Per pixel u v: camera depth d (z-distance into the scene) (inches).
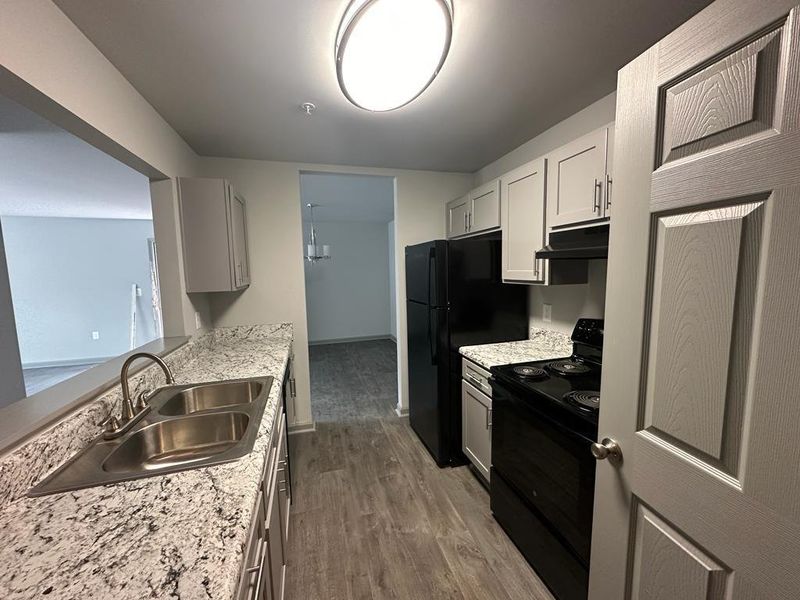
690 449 26.9
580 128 74.4
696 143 25.6
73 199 154.6
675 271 27.6
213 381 64.1
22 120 73.6
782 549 20.9
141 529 26.7
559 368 68.6
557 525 53.7
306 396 114.8
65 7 41.3
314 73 57.8
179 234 78.8
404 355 126.5
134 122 60.3
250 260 106.3
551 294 88.4
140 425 46.3
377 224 275.0
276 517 48.4
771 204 20.9
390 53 48.4
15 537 26.0
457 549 65.4
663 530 29.6
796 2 19.3
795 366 20.0
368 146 94.0
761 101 21.3
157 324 230.1
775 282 20.9
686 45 26.0
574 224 64.2
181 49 50.6
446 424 93.0
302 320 112.3
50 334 213.8
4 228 201.8
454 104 70.6
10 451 31.0
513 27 47.9
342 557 63.9
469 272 91.3
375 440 108.9
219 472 34.6
